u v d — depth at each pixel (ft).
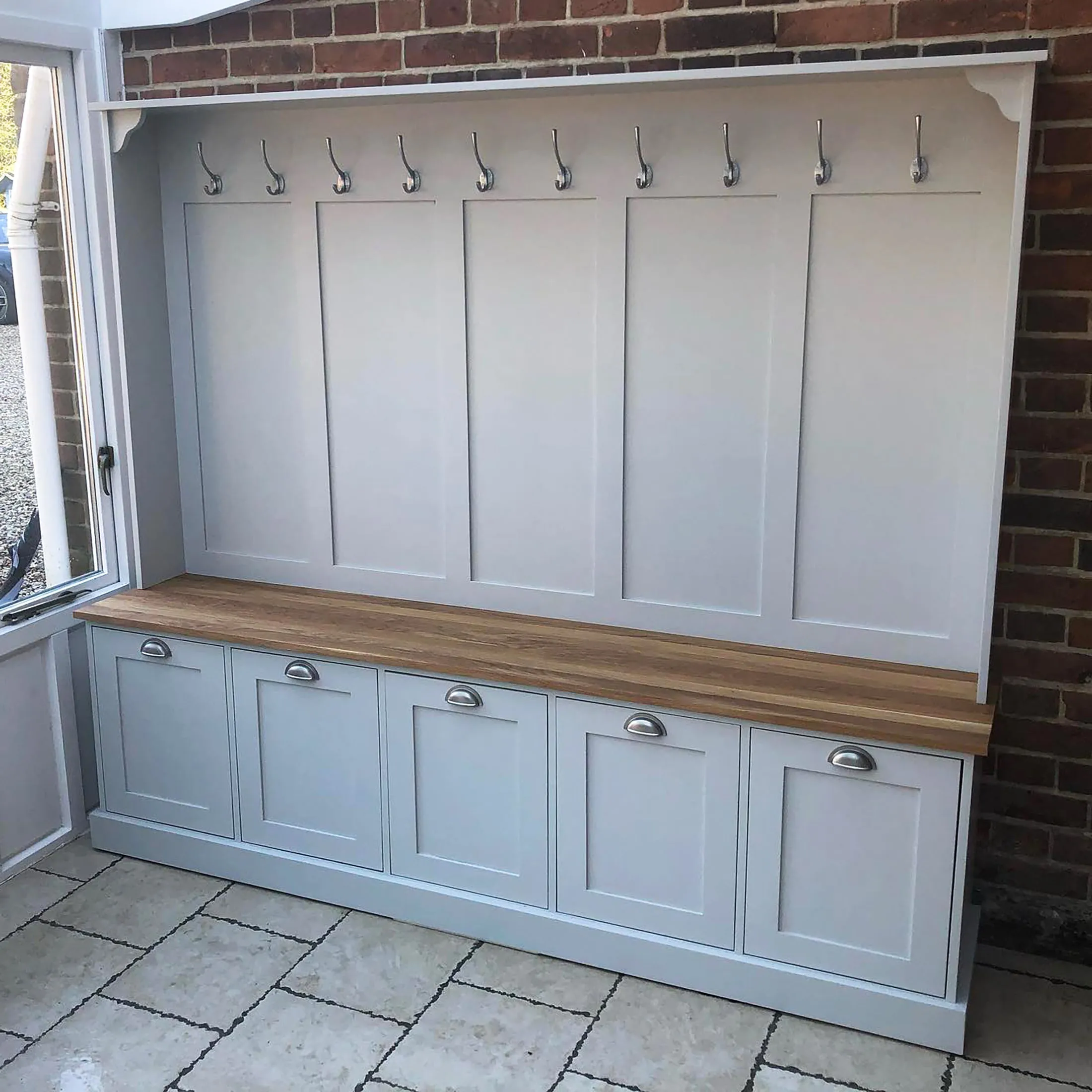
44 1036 8.57
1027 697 8.98
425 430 10.41
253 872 10.46
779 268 8.88
